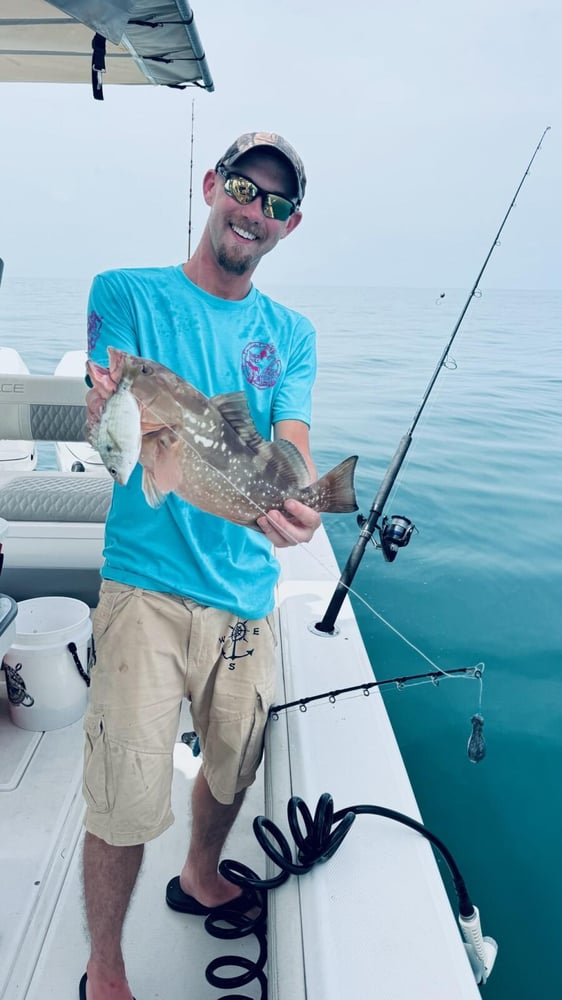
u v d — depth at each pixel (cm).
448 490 565
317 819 145
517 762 284
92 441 121
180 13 185
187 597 153
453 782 273
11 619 197
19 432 346
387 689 323
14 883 196
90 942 165
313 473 158
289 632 238
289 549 318
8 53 248
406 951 125
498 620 375
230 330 156
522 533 483
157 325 153
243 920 185
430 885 140
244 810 229
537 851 242
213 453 133
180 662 155
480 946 154
